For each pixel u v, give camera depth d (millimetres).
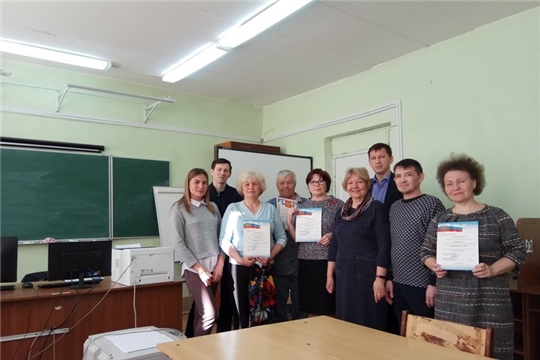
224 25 3549
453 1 3160
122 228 4934
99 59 4277
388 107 4332
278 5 3152
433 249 2174
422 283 2350
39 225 4410
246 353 1478
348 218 2629
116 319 2904
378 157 2982
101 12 3307
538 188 3148
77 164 4680
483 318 1923
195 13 3340
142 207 5098
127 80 5043
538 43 3188
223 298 3025
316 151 5316
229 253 2791
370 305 2480
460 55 3721
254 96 5727
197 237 2801
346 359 1412
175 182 5398
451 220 2104
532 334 2795
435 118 3893
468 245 1957
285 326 1873
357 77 4766
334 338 1671
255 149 5656
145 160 5160
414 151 4062
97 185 4793
